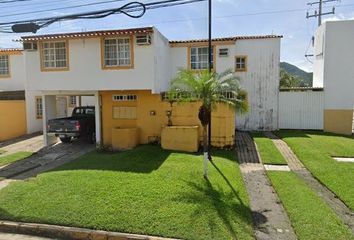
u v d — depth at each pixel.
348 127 20.20
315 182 10.09
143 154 12.79
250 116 20.25
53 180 9.09
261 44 19.72
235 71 19.89
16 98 19.58
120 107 15.82
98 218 6.69
